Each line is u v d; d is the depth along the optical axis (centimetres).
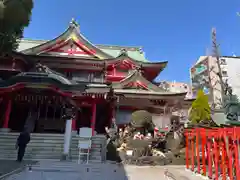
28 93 1756
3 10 1298
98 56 3225
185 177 1141
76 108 1800
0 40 1416
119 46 4059
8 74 2677
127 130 2039
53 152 1620
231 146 959
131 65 3188
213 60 5878
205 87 4847
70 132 1605
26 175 1018
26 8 1453
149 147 1667
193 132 1344
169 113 2781
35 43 3844
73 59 2972
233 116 1513
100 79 3091
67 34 3222
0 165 1217
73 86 1709
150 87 2873
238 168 889
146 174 1184
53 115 2367
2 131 1834
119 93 2652
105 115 2650
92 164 1350
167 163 1546
